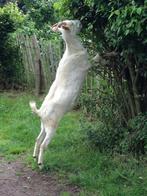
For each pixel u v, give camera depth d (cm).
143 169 443
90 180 434
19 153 526
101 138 507
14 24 855
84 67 466
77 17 470
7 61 836
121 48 452
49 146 533
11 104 731
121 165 455
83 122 582
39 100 749
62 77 468
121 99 505
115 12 386
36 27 1036
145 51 412
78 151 509
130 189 412
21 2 1195
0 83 850
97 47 484
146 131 459
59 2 468
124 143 476
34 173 466
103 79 526
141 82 484
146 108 489
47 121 466
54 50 755
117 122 513
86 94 587
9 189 434
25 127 611
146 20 371
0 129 614
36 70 791
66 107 467
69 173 459
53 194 420
